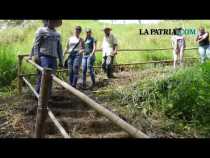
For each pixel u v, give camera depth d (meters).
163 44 13.57
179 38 10.63
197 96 5.95
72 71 8.13
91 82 9.12
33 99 6.97
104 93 7.46
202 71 6.41
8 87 8.36
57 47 6.52
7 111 6.11
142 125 5.48
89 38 8.56
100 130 5.12
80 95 3.05
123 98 6.59
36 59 6.36
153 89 6.54
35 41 6.32
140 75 8.48
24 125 5.36
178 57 10.77
